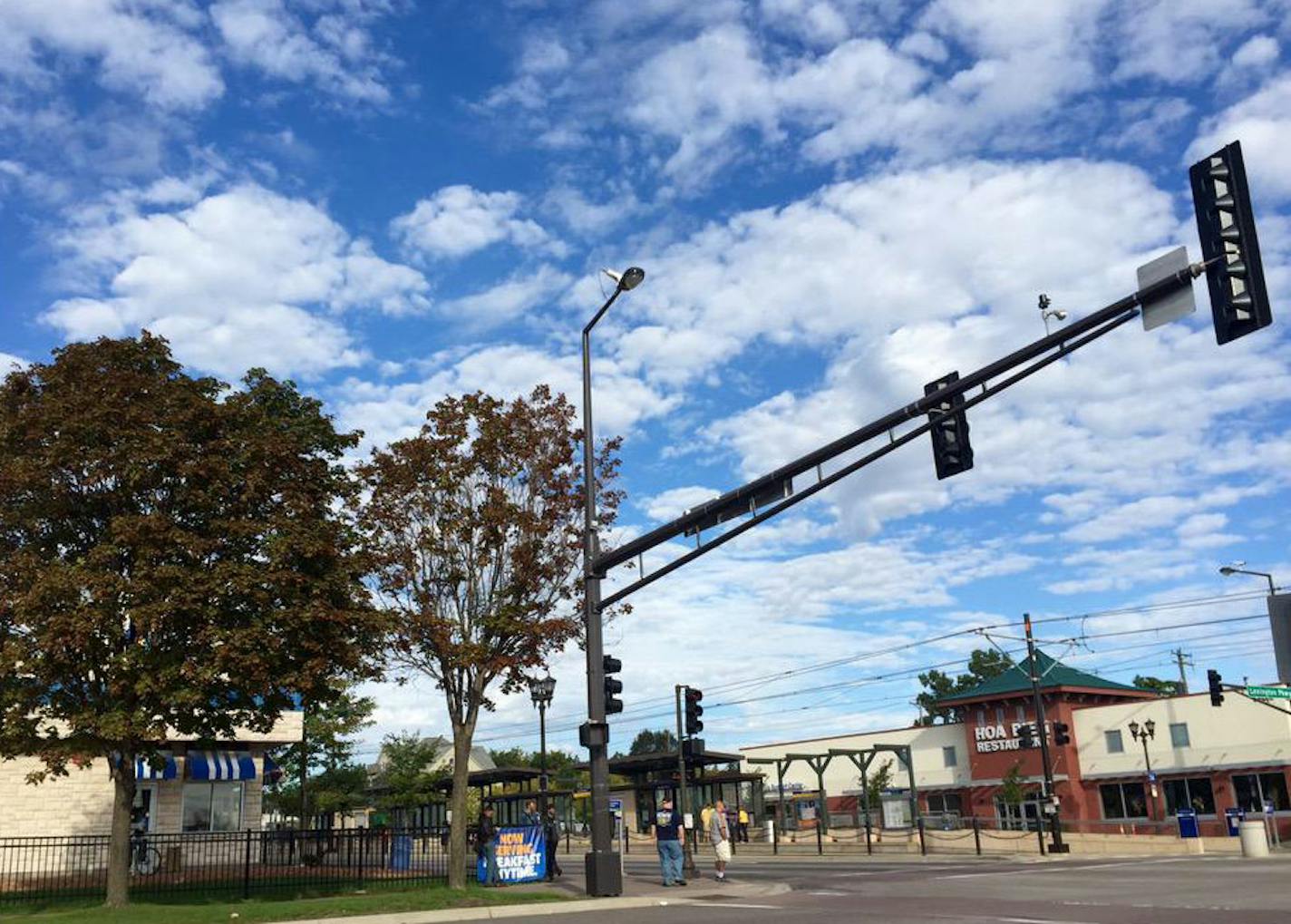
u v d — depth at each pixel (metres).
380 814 54.31
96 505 18.42
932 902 16.67
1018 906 15.52
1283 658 15.45
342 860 28.48
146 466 17.81
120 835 18.48
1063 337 13.09
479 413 21.34
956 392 13.91
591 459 20.89
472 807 56.31
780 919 14.45
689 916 15.40
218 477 18.42
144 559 17.56
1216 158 10.77
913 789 55.06
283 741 33.66
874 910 15.39
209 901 20.06
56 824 30.33
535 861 24.16
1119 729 56.19
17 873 26.91
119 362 19.28
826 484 15.68
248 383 22.23
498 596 21.05
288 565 19.08
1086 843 42.31
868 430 15.02
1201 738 52.75
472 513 20.80
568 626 21.27
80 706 18.25
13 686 18.19
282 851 26.69
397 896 18.23
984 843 44.78
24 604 16.84
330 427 22.95
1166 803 53.81
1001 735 60.88
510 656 20.86
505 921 15.73
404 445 20.89
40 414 18.00
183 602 17.44
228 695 19.44
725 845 23.34
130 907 17.39
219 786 33.69
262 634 18.03
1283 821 47.97
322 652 19.12
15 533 18.52
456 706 21.06
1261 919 12.69
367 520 20.84
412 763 51.66
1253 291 10.40
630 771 55.06
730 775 52.94
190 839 26.75
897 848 43.56
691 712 23.30
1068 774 57.28
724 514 17.20
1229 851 36.81
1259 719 50.75
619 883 19.09
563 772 70.50
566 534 21.88
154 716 19.59
